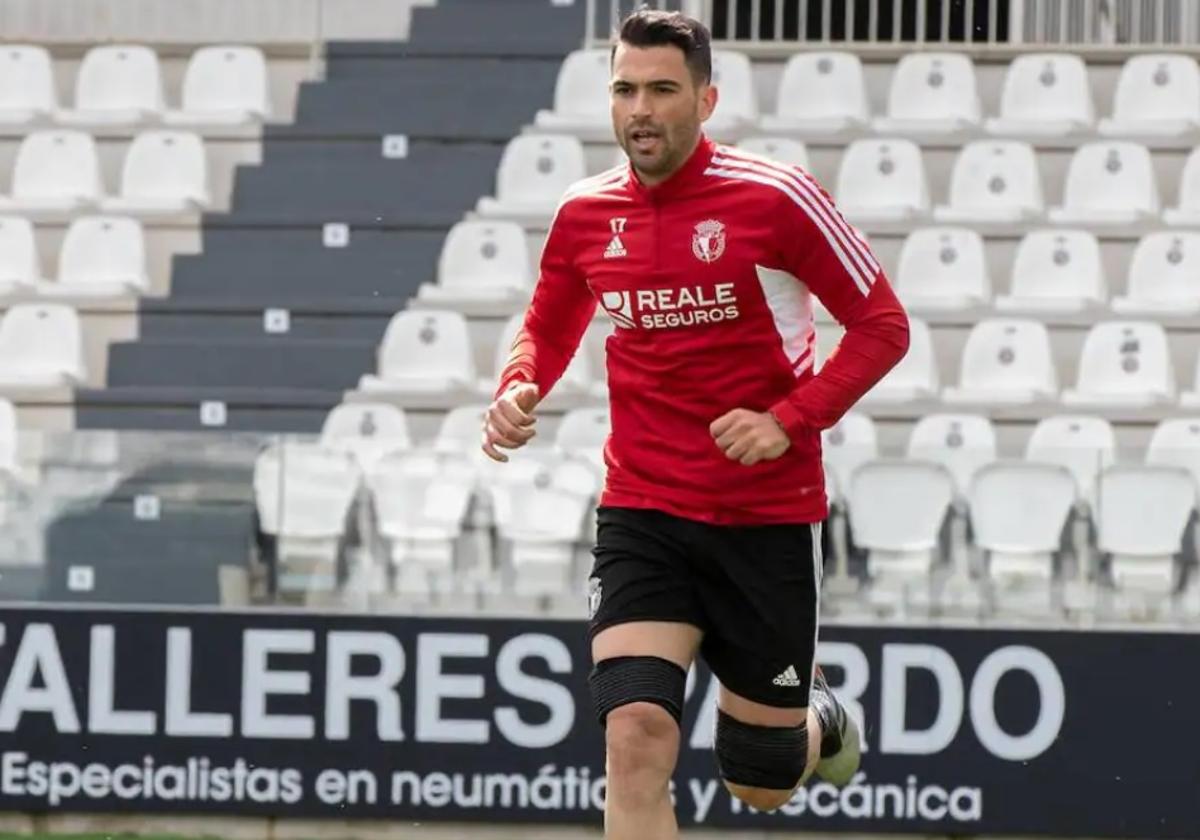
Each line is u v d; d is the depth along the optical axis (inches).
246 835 900.0
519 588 897.5
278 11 1526.8
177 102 1525.6
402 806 894.4
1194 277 1284.4
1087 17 1491.1
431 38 1494.8
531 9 1491.1
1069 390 1248.8
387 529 901.8
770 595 565.0
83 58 1528.1
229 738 900.0
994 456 886.4
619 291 550.6
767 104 1465.3
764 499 558.6
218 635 903.1
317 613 900.6
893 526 886.4
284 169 1406.3
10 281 1336.1
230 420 1253.7
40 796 903.7
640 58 530.3
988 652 881.5
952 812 879.7
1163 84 1423.5
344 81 1461.6
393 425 1187.9
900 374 1241.4
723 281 539.8
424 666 897.5
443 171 1398.9
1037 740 879.7
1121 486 882.1
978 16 1520.7
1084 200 1363.2
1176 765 876.0
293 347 1290.6
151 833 901.2
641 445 562.6
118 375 1300.4
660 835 534.6
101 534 908.0
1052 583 882.8
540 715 893.2
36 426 1259.8
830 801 880.3
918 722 881.5
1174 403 1195.9
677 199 543.5
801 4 1473.9
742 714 586.9
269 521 906.1
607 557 564.7
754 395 551.8
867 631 884.0
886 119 1403.8
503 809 892.6
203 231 1368.1
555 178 1373.0
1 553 909.8
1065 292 1293.1
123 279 1348.4
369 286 1347.2
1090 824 877.2
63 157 1434.5
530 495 900.0
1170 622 878.4
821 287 545.6
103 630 904.9
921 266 1300.4
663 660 552.1
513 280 1325.0
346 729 898.1
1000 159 1362.0
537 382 584.7
